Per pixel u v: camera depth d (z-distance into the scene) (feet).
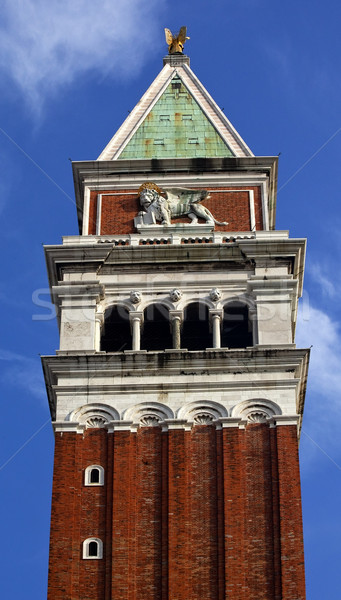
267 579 305.73
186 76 413.80
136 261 353.92
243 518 313.53
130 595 305.12
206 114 399.65
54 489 318.04
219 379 332.39
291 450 321.93
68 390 331.57
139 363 334.24
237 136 391.24
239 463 321.11
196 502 316.60
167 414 328.08
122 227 370.73
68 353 338.13
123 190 377.30
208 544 311.27
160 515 315.37
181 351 334.65
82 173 379.35
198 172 378.73
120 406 329.31
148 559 309.63
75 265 353.72
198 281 351.67
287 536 309.83
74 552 310.24
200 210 370.94
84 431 327.26
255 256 353.72
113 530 312.29
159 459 322.75
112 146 389.60
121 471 320.09
